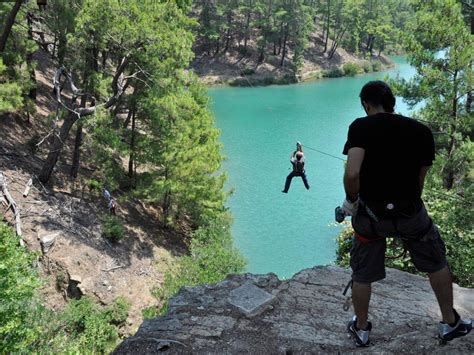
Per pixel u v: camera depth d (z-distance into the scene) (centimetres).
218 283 556
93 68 2383
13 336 1084
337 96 7206
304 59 9275
